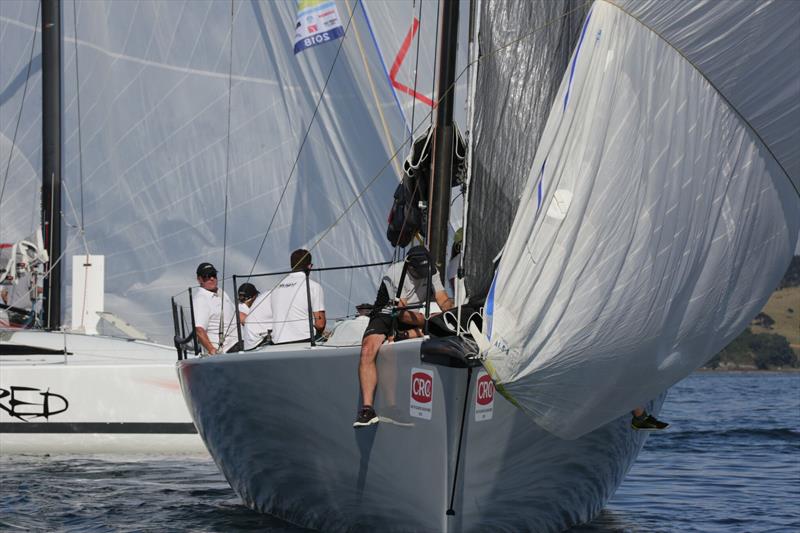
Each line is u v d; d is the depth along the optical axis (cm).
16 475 3303
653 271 1767
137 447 3828
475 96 1959
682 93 1747
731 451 4084
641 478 3344
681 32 1722
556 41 1981
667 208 1756
